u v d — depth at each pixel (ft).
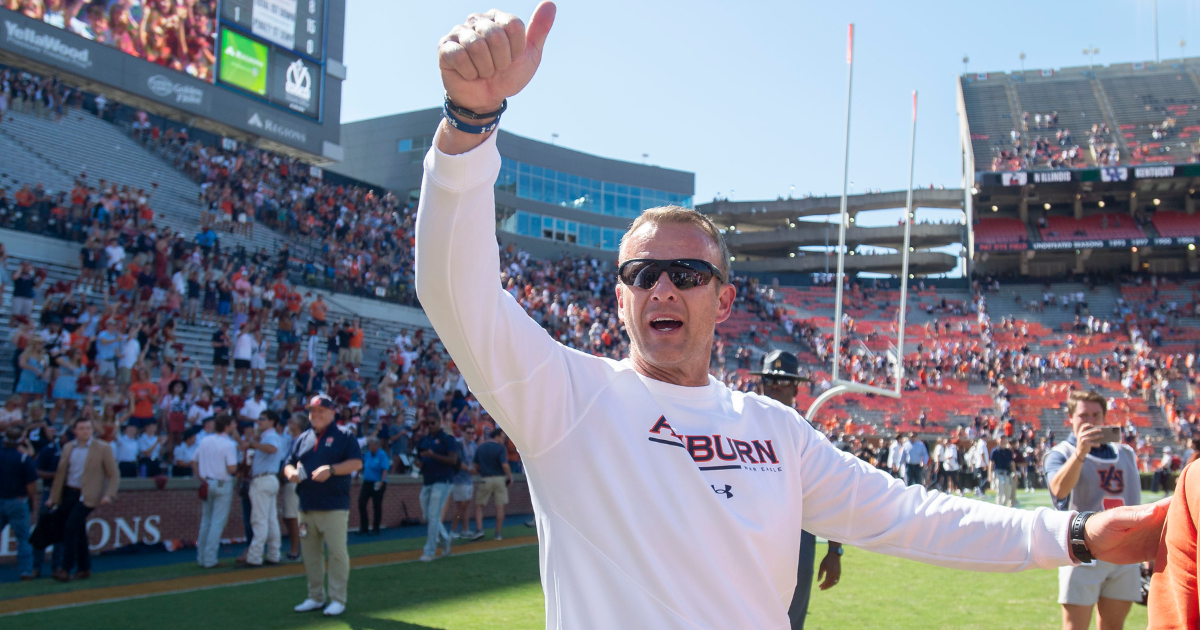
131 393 40.32
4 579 29.01
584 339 102.01
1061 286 155.63
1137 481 16.46
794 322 136.67
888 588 28.86
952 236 170.91
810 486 6.34
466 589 27.43
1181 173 146.61
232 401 48.37
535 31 4.57
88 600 25.09
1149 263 159.74
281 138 115.65
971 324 143.54
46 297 52.34
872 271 180.04
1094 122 172.14
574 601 5.25
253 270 66.64
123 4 99.14
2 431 29.30
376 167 159.02
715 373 116.88
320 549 23.99
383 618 22.95
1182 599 5.58
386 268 94.89
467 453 45.47
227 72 109.40
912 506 6.33
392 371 66.44
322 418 24.26
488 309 4.90
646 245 6.09
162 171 92.73
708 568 5.24
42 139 81.92
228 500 32.76
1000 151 166.81
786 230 179.42
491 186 4.77
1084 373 126.00
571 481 5.37
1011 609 24.93
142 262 57.93
